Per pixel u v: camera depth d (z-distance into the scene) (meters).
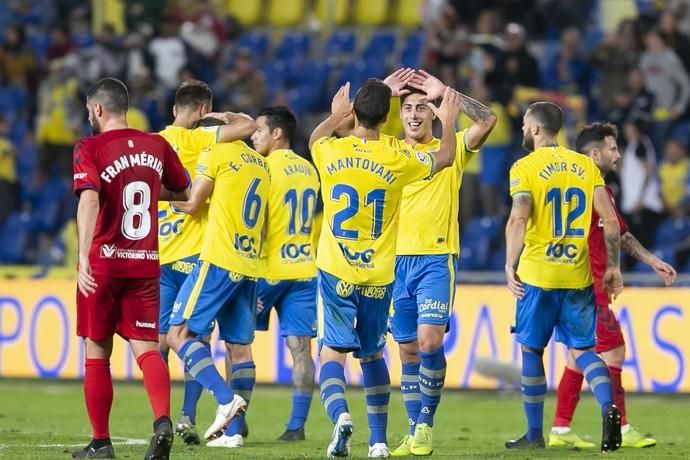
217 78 63.44
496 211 52.47
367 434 30.77
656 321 40.88
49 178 60.12
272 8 71.62
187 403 27.34
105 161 21.73
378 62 64.06
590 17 63.41
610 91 56.00
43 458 22.94
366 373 23.69
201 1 65.50
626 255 49.25
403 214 24.77
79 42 67.81
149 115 58.38
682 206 50.47
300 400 29.02
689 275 47.34
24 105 64.62
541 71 58.31
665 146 53.34
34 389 45.09
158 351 22.08
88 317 22.08
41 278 46.38
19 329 46.25
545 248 25.70
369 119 23.05
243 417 28.61
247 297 26.66
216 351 42.84
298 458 23.25
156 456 20.81
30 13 71.06
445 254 24.61
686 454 25.56
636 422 35.34
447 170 24.84
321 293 23.11
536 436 26.75
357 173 22.83
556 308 25.84
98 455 22.55
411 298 24.97
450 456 24.31
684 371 40.50
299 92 62.53
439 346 24.38
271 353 43.91
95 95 22.23
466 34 56.94
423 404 24.45
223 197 26.08
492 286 42.44
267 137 29.59
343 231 22.94
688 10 58.84
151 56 61.88
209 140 26.86
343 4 70.50
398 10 69.94
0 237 58.41
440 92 24.14
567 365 27.77
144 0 65.19
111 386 22.72
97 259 21.80
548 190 25.59
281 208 29.12
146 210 22.09
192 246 27.75
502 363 41.00
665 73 54.88
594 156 27.70
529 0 62.62
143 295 22.09
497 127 52.44
